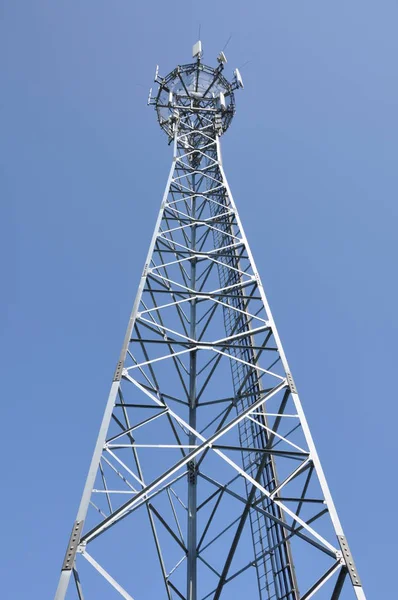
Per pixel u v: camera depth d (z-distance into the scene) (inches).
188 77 1152.2
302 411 459.2
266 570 601.3
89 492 374.9
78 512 362.3
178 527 504.4
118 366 479.2
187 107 1059.3
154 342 525.0
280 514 601.3
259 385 651.5
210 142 1029.8
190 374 619.8
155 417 476.7
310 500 410.0
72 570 331.3
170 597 447.2
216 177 924.0
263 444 644.7
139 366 497.0
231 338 550.0
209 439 438.0
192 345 540.1
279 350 519.8
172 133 1019.9
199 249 793.6
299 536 396.5
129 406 478.9
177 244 699.4
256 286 616.7
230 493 480.1
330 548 365.7
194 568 452.1
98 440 412.5
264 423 643.5
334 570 355.3
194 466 524.7
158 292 599.2
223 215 762.8
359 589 339.0
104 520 365.1
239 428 705.6
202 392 593.6
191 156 1047.0
